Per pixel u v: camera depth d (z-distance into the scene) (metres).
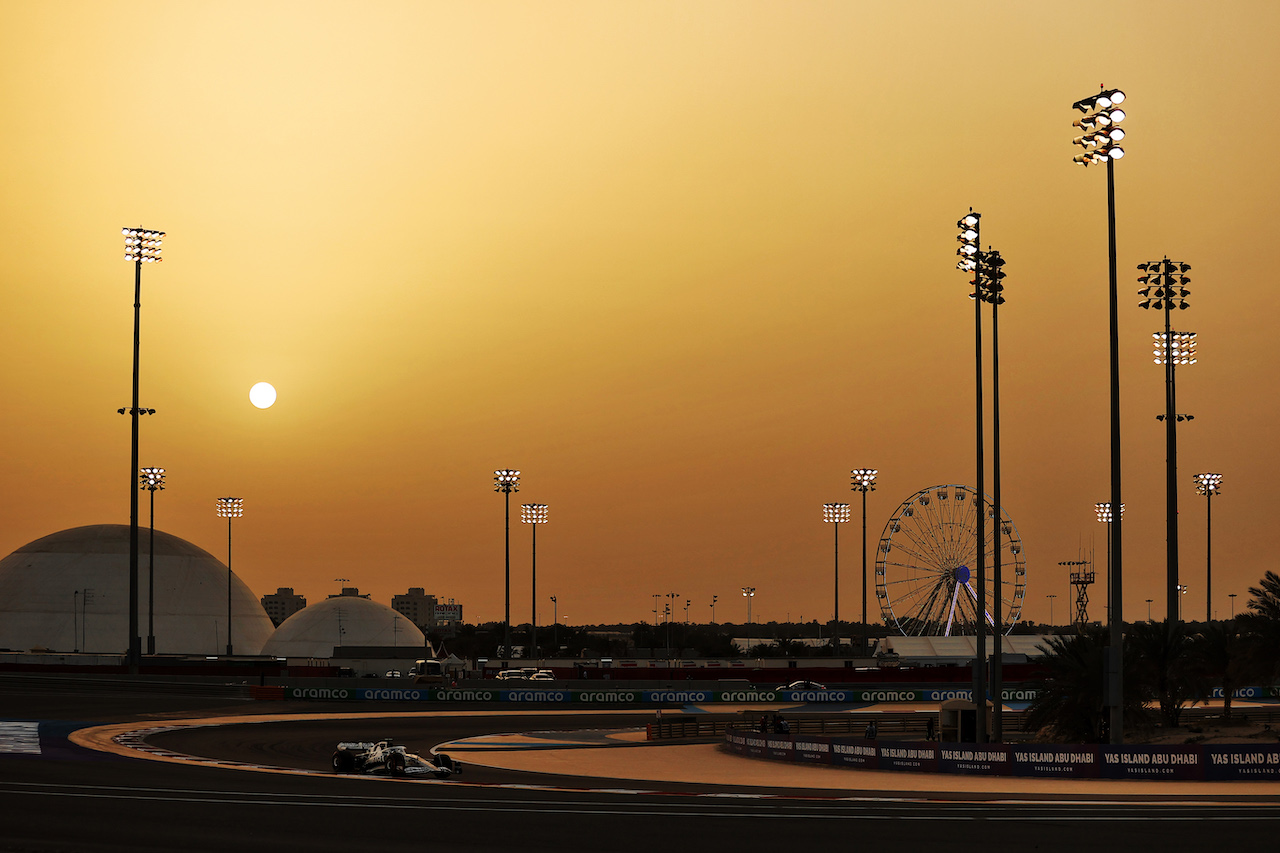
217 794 26.94
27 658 101.56
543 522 130.25
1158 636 56.09
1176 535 62.38
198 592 185.62
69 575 178.50
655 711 77.69
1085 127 38.03
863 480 126.38
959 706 48.09
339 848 19.77
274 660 104.19
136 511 85.75
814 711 78.06
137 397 85.00
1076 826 23.52
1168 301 63.41
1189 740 50.41
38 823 21.80
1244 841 21.67
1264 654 54.38
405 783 31.61
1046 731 55.75
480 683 89.62
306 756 42.91
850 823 23.81
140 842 19.89
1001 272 46.56
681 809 26.02
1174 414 62.91
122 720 58.41
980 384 46.19
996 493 46.06
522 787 31.19
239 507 151.75
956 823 23.89
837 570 128.12
